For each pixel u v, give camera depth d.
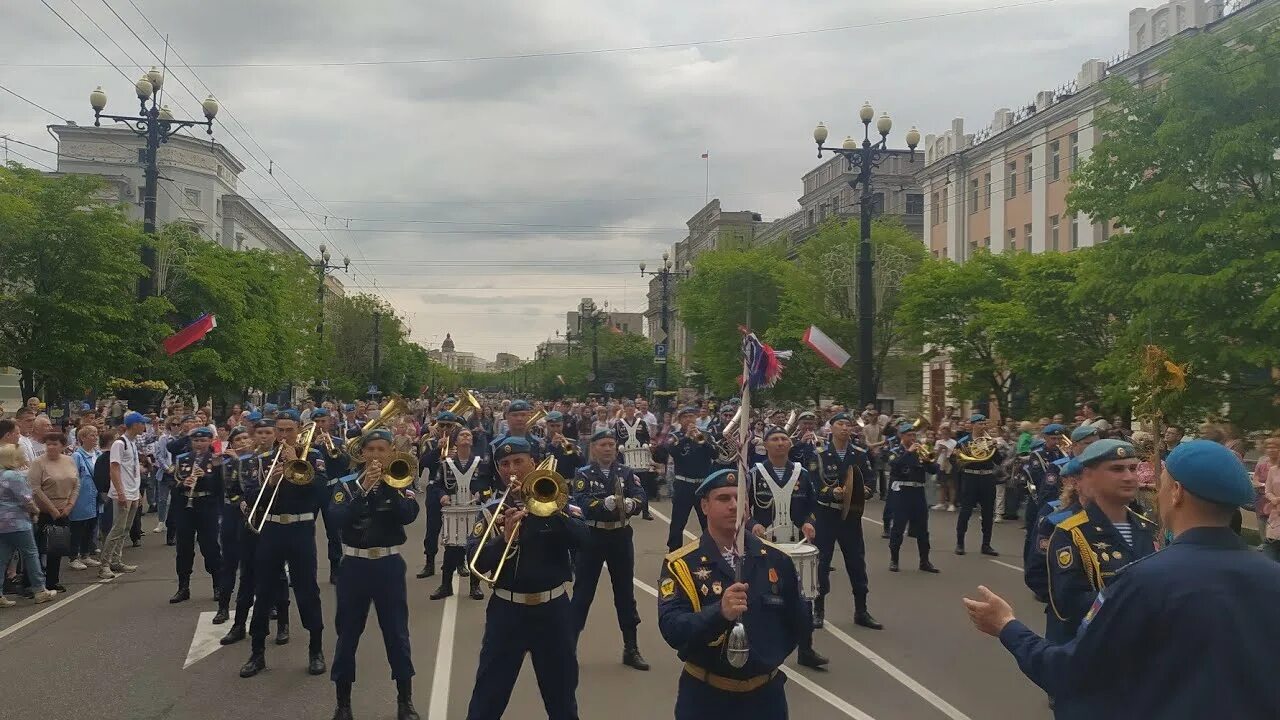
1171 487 2.95
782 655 4.17
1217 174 13.66
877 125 21.33
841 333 34.78
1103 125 15.20
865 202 21.44
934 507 19.78
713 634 3.93
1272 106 13.42
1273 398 13.58
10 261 20.31
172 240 29.86
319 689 7.23
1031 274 22.34
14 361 20.31
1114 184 15.06
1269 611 2.65
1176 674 2.64
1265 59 13.29
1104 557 4.93
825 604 10.34
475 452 11.88
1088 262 16.33
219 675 7.62
